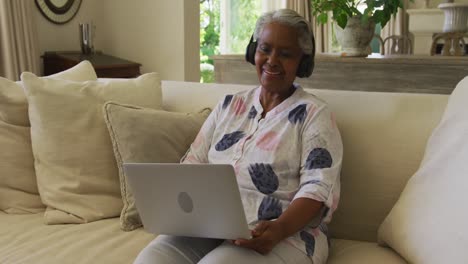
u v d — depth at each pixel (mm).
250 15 6520
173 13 4082
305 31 1501
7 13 3393
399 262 1335
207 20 5934
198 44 4223
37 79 1800
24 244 1507
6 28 3393
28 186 1816
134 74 3922
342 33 2729
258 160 1447
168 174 1192
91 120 1775
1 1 3361
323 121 1419
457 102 1400
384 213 1545
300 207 1283
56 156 1741
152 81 1927
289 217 1263
